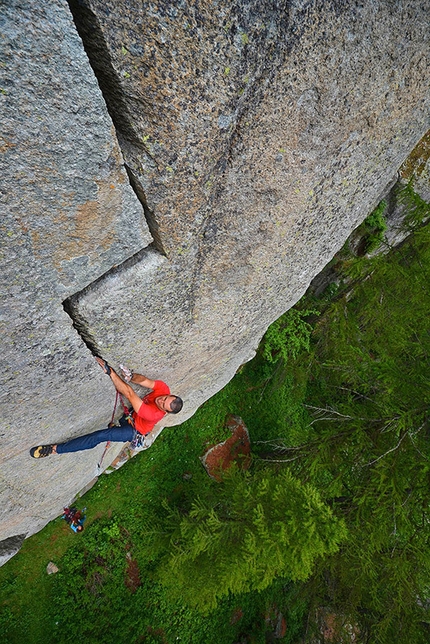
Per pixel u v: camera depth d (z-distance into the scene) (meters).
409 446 7.39
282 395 11.95
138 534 8.99
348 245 9.84
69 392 4.49
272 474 9.20
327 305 10.72
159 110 3.05
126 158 3.20
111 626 8.41
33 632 7.69
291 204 4.64
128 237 3.62
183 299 4.66
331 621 11.73
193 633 9.45
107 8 2.47
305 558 6.61
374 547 7.77
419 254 8.68
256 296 5.61
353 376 8.65
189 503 9.43
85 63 2.52
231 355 6.98
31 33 2.27
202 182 3.71
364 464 8.16
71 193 2.98
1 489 5.30
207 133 3.42
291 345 10.20
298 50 3.45
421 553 7.30
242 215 4.32
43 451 5.04
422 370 7.35
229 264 4.75
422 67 4.47
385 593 8.62
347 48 3.71
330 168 4.69
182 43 2.86
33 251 3.08
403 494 7.18
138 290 4.08
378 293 8.95
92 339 4.21
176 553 8.05
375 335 9.20
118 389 4.72
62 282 3.44
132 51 2.71
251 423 11.25
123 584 8.68
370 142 4.85
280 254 5.20
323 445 8.30
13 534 6.72
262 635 10.55
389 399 7.50
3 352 3.49
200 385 7.46
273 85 3.53
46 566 8.04
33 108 2.50
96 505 8.74
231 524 7.63
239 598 10.48
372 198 5.93
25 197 2.80
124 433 5.04
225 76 3.21
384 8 3.64
